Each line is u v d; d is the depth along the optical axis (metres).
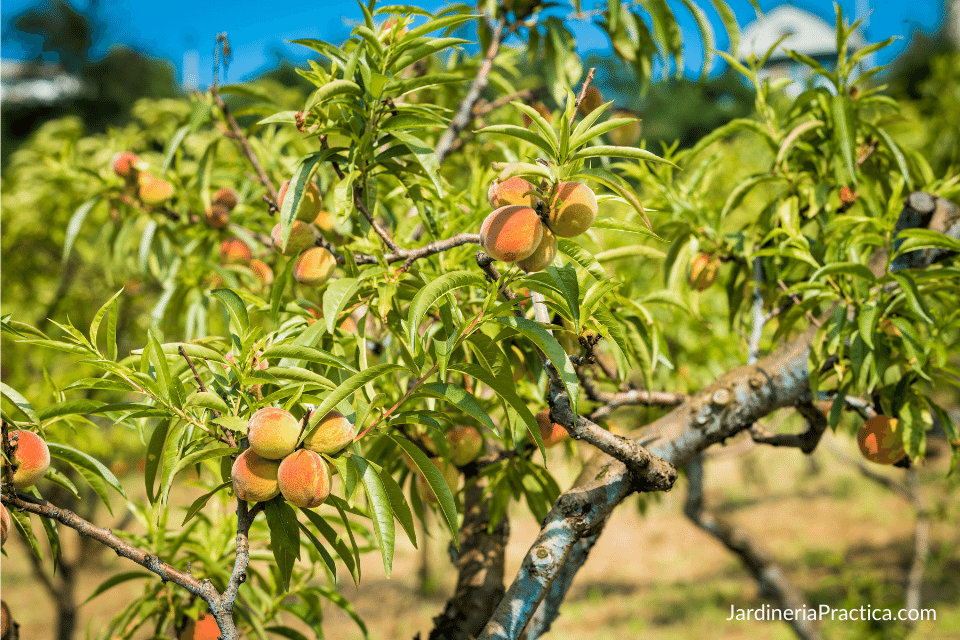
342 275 1.84
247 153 2.26
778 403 1.67
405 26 1.55
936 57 5.77
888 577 7.46
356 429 1.24
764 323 2.13
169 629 1.93
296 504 1.15
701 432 1.66
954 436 1.72
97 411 1.28
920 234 1.53
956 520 7.20
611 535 10.64
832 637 5.83
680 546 9.87
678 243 2.31
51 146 4.12
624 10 2.54
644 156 1.13
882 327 1.78
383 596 8.25
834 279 1.83
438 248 1.42
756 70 2.24
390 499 1.23
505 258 1.07
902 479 9.69
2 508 1.16
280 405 1.36
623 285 1.95
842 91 2.00
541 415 1.82
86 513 5.97
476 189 1.95
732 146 6.10
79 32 19.17
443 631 1.93
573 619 7.62
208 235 2.58
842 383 1.75
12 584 8.73
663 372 3.06
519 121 2.56
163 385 1.20
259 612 1.90
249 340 1.27
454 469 1.84
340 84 1.39
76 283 4.46
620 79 12.64
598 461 1.50
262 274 2.44
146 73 19.11
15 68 19.59
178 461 1.20
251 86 2.29
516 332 1.24
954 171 2.37
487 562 2.07
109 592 7.75
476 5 2.62
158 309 2.43
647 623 7.32
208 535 1.99
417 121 1.51
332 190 2.09
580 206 1.09
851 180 1.92
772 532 9.58
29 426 1.29
